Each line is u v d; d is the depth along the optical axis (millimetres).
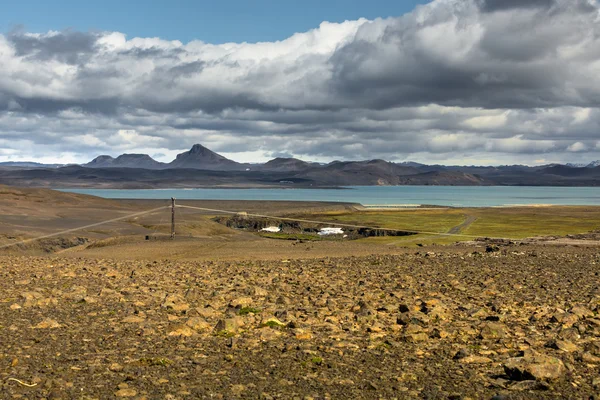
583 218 162125
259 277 29094
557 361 11727
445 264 36281
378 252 50250
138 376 11617
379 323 16562
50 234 65562
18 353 13188
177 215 110375
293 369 12219
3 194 116125
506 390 10820
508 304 20625
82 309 18797
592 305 20281
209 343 14414
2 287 23891
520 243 67750
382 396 10555
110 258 44875
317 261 39406
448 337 15219
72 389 10734
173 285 25625
